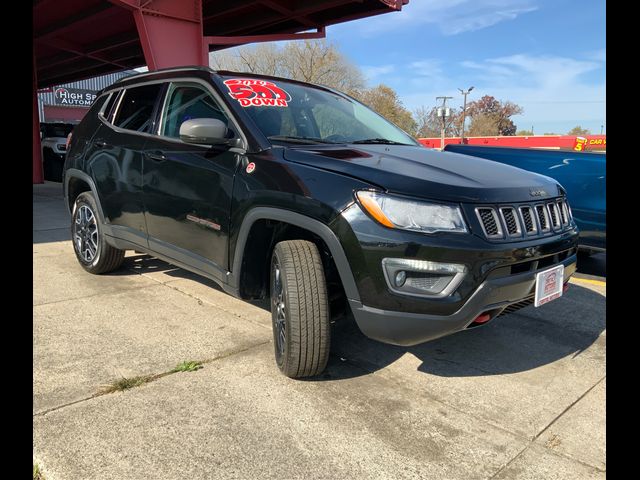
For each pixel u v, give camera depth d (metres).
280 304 2.81
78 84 55.72
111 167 4.21
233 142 3.12
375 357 3.16
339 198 2.48
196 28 10.62
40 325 3.46
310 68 46.75
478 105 77.31
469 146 6.07
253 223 2.89
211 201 3.18
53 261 5.24
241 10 15.03
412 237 2.34
